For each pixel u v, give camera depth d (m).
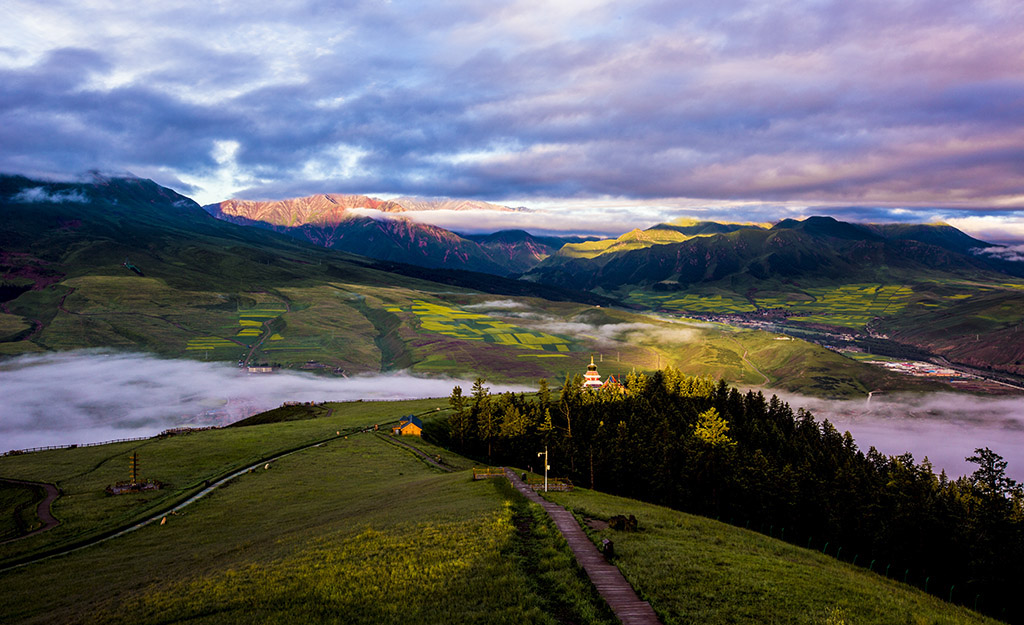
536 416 142.12
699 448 106.69
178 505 92.75
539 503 61.59
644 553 44.31
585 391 166.62
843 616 35.00
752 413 166.88
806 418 163.62
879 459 130.38
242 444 136.50
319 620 36.03
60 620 44.72
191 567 56.41
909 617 36.12
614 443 114.00
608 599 36.19
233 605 39.88
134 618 40.31
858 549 91.19
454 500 66.81
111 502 94.75
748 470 100.31
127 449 134.25
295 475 108.56
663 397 170.38
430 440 147.25
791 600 36.97
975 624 38.72
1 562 69.75
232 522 80.69
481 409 141.12
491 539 47.31
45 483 108.38
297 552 50.50
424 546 47.00
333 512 75.44
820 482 97.88
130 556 68.44
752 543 53.84
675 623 32.97
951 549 81.81
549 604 36.12
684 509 104.81
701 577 39.91
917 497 87.38
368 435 146.50
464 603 36.47
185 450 131.38
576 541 47.41
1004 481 91.44
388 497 79.75
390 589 39.28
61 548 74.31
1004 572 76.44
